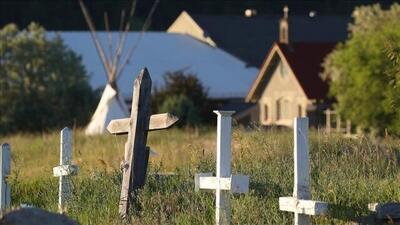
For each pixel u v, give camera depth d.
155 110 121.19
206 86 150.12
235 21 182.88
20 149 53.62
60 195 30.17
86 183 30.81
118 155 39.34
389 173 28.77
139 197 27.36
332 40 172.75
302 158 23.67
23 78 125.12
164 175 30.02
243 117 136.38
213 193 27.36
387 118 89.00
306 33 173.62
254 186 27.56
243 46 174.00
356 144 30.66
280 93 131.00
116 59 109.31
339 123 93.06
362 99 90.94
